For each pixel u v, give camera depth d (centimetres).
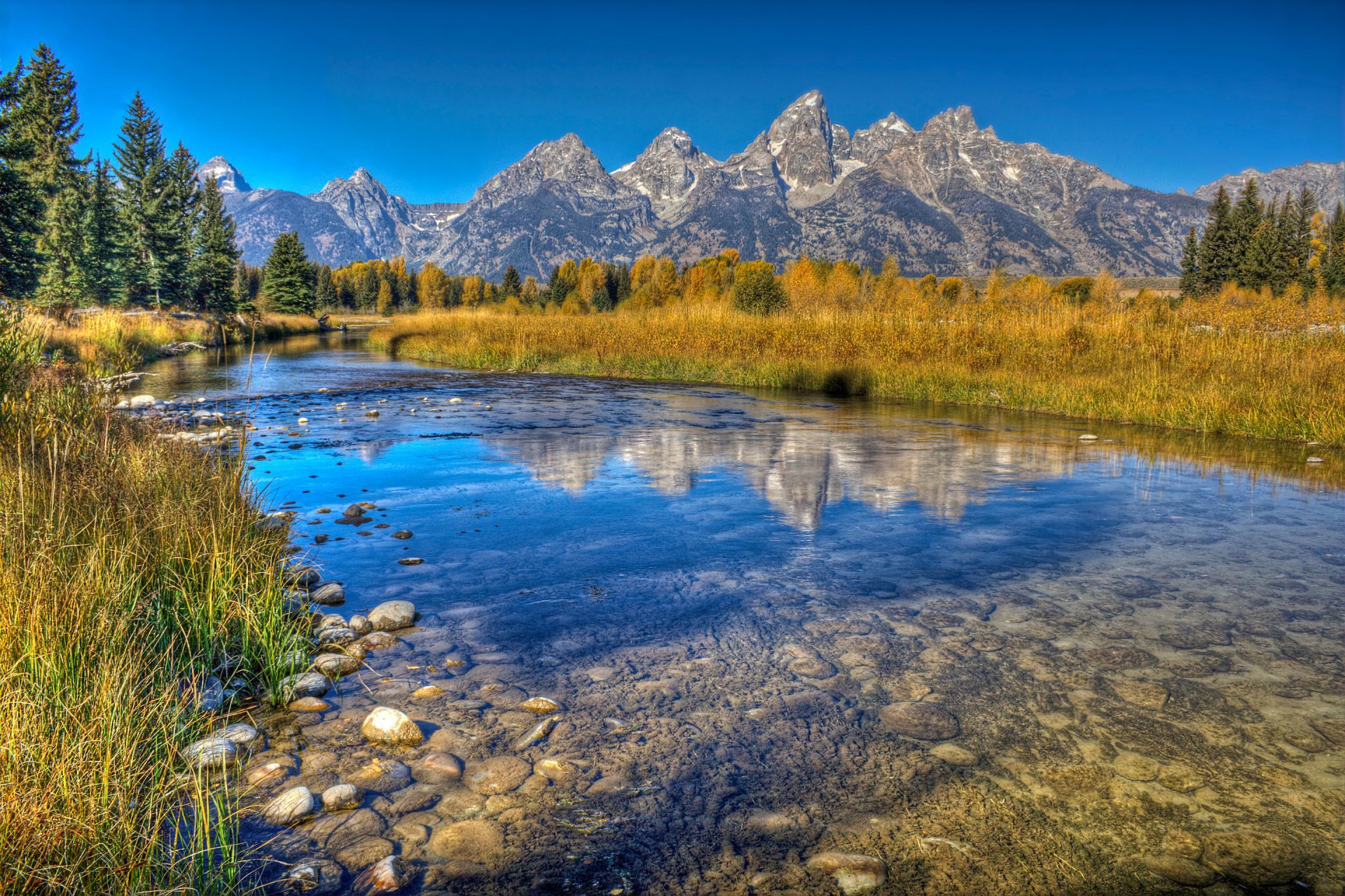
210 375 1805
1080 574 420
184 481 466
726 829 196
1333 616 355
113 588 300
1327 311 1847
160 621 308
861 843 190
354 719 258
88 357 1484
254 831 194
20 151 2558
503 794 212
